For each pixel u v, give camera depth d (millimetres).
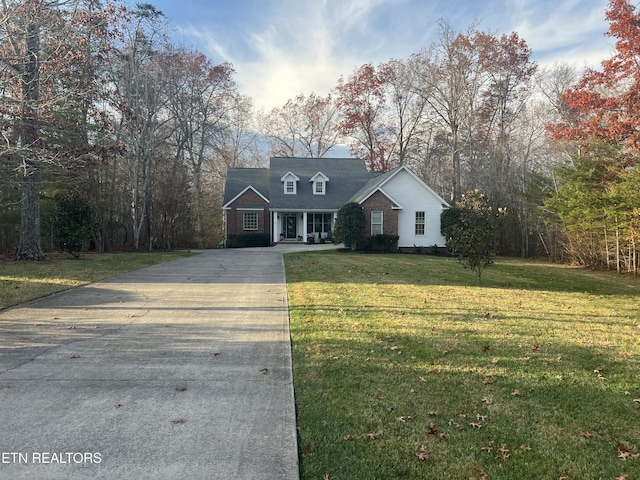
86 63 13906
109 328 6395
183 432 3307
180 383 4312
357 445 3164
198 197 34094
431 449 3129
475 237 11969
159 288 10156
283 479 2729
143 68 25547
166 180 28078
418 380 4438
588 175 17391
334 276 12773
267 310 7777
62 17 13430
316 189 30953
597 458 3049
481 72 34375
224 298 8930
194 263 16531
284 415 3623
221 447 3094
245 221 30797
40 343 5605
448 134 37688
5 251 22734
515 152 30656
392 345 5629
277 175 31875
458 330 6480
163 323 6738
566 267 20438
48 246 23609
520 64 35125
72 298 8711
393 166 44719
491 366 4887
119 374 4547
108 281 11203
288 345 5629
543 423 3549
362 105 43375
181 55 30609
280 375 4555
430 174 44344
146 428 3363
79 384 4258
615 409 3824
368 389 4191
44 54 12945
